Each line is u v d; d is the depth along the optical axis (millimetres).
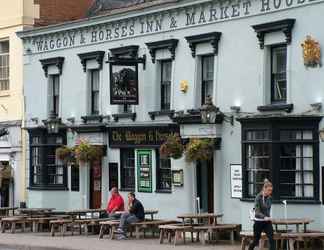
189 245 24500
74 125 32531
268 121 24359
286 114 24141
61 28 33625
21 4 36156
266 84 25359
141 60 29734
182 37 28359
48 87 34531
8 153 36812
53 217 31016
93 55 31984
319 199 23656
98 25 31859
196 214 25969
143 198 29859
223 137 26609
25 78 35969
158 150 29297
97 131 31453
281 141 24234
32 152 35000
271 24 24906
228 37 26656
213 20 27172
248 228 24984
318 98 23656
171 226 25031
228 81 26625
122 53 30766
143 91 29906
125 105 30891
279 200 24094
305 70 24047
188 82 28125
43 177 34281
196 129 27156
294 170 24141
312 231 23188
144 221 27453
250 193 25141
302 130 23969
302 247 23422
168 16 28906
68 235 28953
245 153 25188
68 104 33531
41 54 35000
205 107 26297
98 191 32031
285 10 24688
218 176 26703
